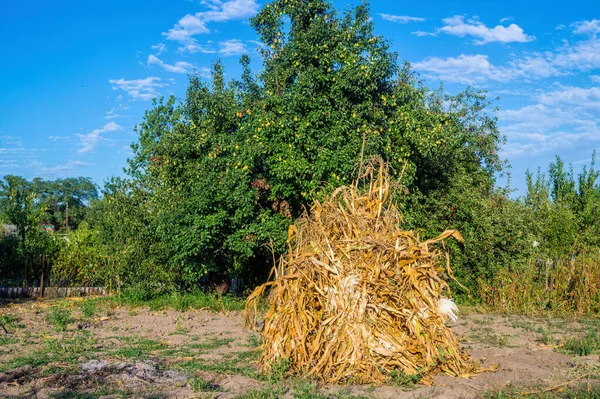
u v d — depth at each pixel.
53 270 17.08
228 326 11.70
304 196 13.42
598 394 6.45
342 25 14.73
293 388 6.58
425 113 15.29
